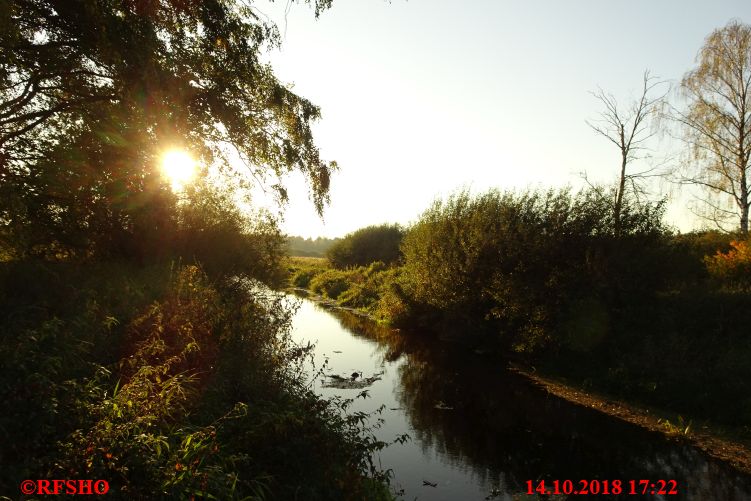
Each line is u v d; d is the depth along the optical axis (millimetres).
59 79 8625
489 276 15852
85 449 3314
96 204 10258
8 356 3947
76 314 6027
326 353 14688
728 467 7367
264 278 14148
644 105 16688
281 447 4492
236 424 4652
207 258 12820
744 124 19812
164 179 11070
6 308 5680
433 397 10750
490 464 7398
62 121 9625
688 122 20703
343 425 6023
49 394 3650
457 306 16812
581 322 12891
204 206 13586
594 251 13273
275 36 7828
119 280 8602
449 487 6621
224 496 3594
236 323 7078
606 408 10156
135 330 5984
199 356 6062
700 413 9484
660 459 7672
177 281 8391
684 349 10836
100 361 5230
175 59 7402
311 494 4195
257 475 4242
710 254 17094
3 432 3264
